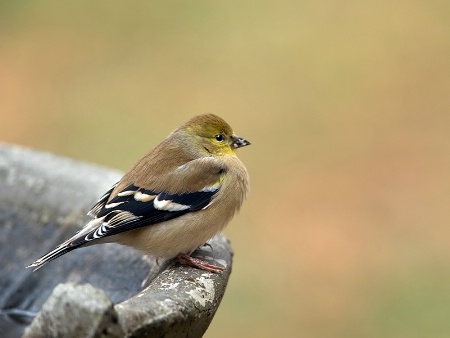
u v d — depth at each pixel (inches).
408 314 484.7
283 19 797.2
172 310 200.4
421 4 819.4
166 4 824.3
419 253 532.4
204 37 771.4
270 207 577.3
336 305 491.8
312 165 618.2
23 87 698.2
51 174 307.9
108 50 748.0
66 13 804.6
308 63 730.8
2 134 651.5
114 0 826.2
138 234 265.4
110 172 313.4
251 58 738.8
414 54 743.1
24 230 294.0
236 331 469.1
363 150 631.2
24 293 282.2
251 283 506.6
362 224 559.8
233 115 668.7
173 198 265.4
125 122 664.4
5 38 759.7
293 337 463.2
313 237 549.3
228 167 279.7
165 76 715.4
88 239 250.7
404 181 598.9
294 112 669.9
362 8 815.1
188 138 286.4
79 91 697.0
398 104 682.8
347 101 681.6
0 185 304.5
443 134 649.0
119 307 190.4
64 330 173.2
